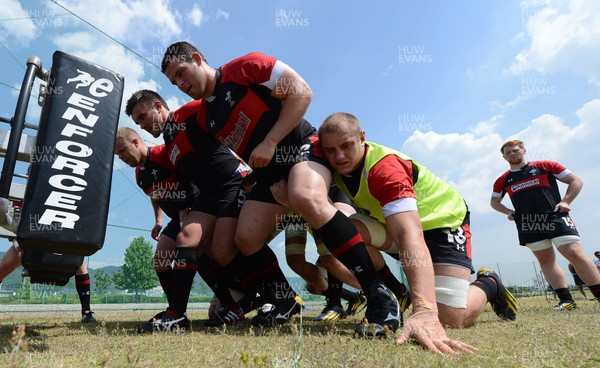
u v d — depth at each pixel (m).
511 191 4.61
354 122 2.07
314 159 2.19
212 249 2.85
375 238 2.49
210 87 2.46
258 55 2.38
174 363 1.17
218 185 2.88
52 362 1.16
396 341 1.43
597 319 2.38
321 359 1.12
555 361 1.11
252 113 2.40
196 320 3.42
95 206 1.67
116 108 1.86
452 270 2.33
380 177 1.92
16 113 1.99
